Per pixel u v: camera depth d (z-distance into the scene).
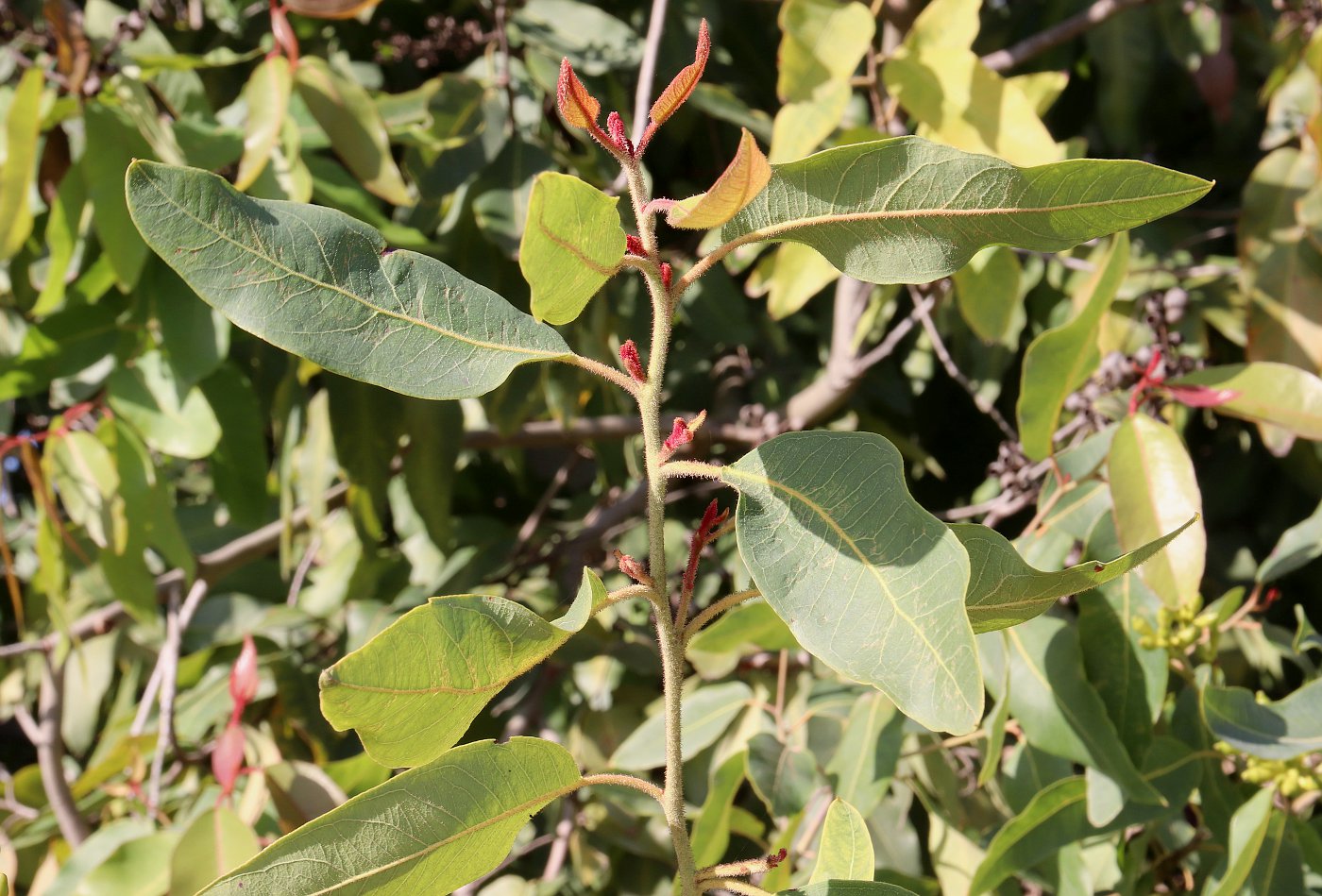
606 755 1.18
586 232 0.53
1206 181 0.53
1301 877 0.76
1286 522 1.34
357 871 0.53
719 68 1.40
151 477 1.09
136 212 0.53
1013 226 0.54
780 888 0.77
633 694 1.24
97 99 1.03
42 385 1.08
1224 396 0.81
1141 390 0.82
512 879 1.11
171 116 1.13
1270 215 1.15
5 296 1.29
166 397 1.07
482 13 1.37
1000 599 0.55
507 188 1.13
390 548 1.63
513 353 0.56
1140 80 1.32
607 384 1.41
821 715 0.96
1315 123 1.08
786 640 0.85
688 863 0.55
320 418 1.30
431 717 0.53
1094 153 1.43
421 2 1.43
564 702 1.28
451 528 1.39
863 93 1.24
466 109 1.13
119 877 0.89
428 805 0.54
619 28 1.24
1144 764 0.78
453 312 0.56
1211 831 0.82
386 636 0.51
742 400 1.52
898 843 0.95
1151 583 0.75
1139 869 0.88
